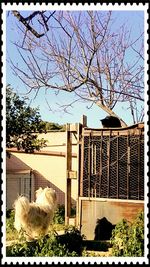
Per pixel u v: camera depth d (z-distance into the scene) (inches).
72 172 232.1
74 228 193.0
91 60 246.1
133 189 214.7
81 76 249.3
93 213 220.7
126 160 216.8
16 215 207.5
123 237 172.9
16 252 162.9
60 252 162.1
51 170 383.2
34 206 210.7
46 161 382.3
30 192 372.5
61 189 380.8
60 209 297.7
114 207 217.0
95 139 223.8
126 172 216.7
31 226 207.6
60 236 179.3
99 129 222.4
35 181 381.1
